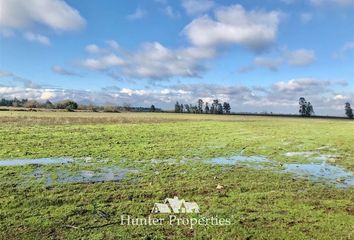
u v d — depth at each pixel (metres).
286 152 27.53
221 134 40.78
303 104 158.12
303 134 44.59
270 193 14.12
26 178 15.89
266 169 19.78
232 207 12.00
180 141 31.94
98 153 23.53
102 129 40.72
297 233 9.80
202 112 161.25
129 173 17.50
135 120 62.38
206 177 17.05
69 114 79.06
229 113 161.38
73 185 14.73
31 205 11.84
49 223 10.20
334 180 17.30
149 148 26.59
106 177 16.58
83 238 9.22
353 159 24.52
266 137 39.25
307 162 22.89
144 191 13.92
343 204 12.81
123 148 26.09
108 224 10.24
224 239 9.35
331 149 29.94
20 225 10.01
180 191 14.05
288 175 18.19
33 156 21.86
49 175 16.66
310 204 12.69
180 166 19.81
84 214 11.03
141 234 9.55
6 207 11.57
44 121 49.38
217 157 23.75
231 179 16.70
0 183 14.83
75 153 23.27
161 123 56.66
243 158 23.78
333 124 73.94
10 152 22.97
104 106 132.38
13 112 79.19
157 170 18.52
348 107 155.75
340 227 10.31
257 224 10.44
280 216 11.18
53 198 12.63
